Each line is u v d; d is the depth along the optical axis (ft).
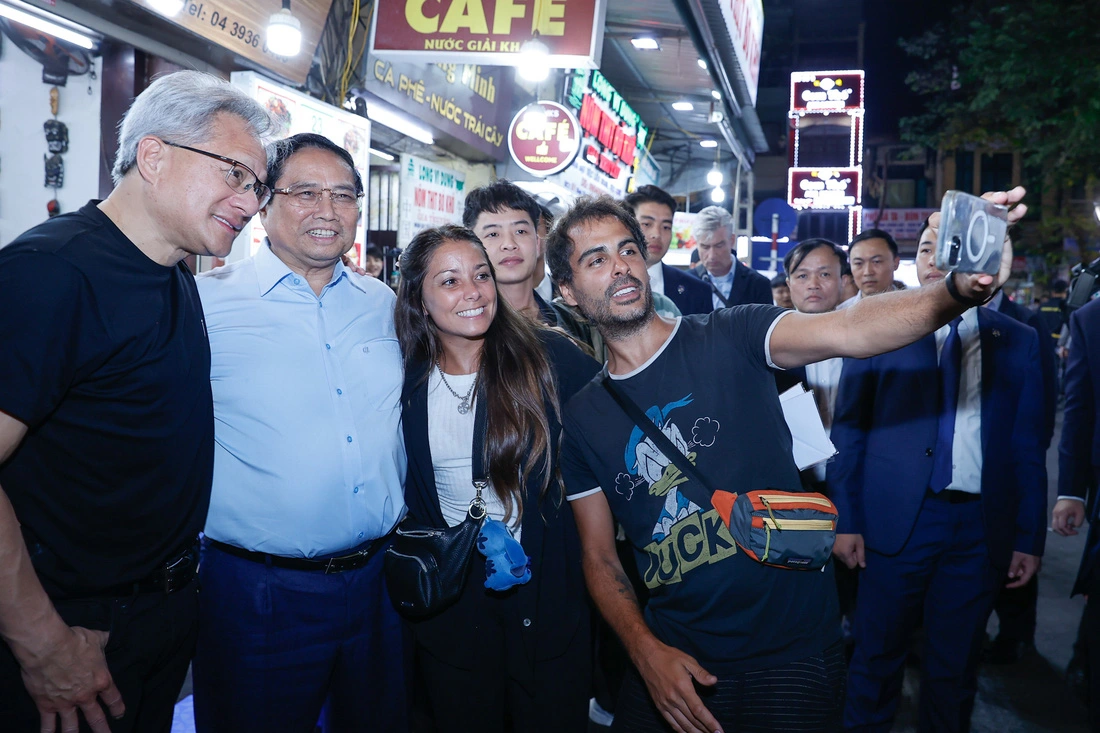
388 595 8.18
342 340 7.83
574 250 7.17
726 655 6.70
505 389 7.86
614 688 11.53
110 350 5.87
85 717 6.03
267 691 7.50
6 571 5.47
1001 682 12.93
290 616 7.49
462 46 16.07
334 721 8.20
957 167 85.35
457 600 7.93
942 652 9.88
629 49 27.55
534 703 7.98
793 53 90.38
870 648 10.03
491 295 7.92
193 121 6.02
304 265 7.71
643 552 7.17
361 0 17.47
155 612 6.54
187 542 6.81
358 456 7.63
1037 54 42.57
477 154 24.85
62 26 12.11
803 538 6.25
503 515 8.00
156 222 6.14
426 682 8.23
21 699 6.01
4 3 11.28
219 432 7.41
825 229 85.30
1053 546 20.12
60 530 6.04
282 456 7.34
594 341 10.71
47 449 5.92
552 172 23.84
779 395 7.09
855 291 16.43
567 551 8.13
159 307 6.22
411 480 8.34
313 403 7.48
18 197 14.17
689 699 6.13
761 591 6.57
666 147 44.37
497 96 24.45
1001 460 9.70
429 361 8.21
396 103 19.13
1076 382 10.38
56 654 5.75
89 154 13.84
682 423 6.84
